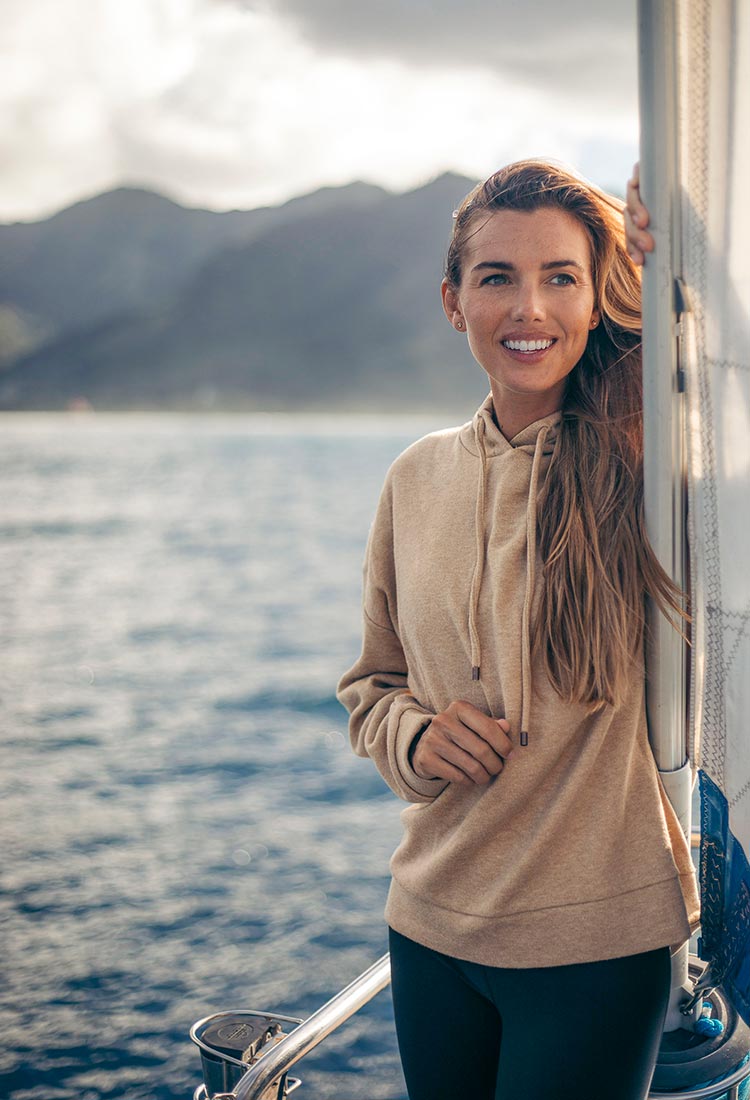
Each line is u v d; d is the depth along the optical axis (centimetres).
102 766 2294
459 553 149
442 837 148
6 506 8256
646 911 136
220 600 4756
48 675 3322
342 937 1360
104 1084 948
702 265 124
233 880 1584
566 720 136
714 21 117
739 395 121
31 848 1733
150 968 1253
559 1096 132
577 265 137
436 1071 148
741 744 129
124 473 11319
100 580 5319
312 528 7188
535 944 136
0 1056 1008
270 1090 138
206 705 2908
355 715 168
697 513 133
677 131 124
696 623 137
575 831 137
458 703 141
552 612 136
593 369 147
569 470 140
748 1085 152
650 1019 136
